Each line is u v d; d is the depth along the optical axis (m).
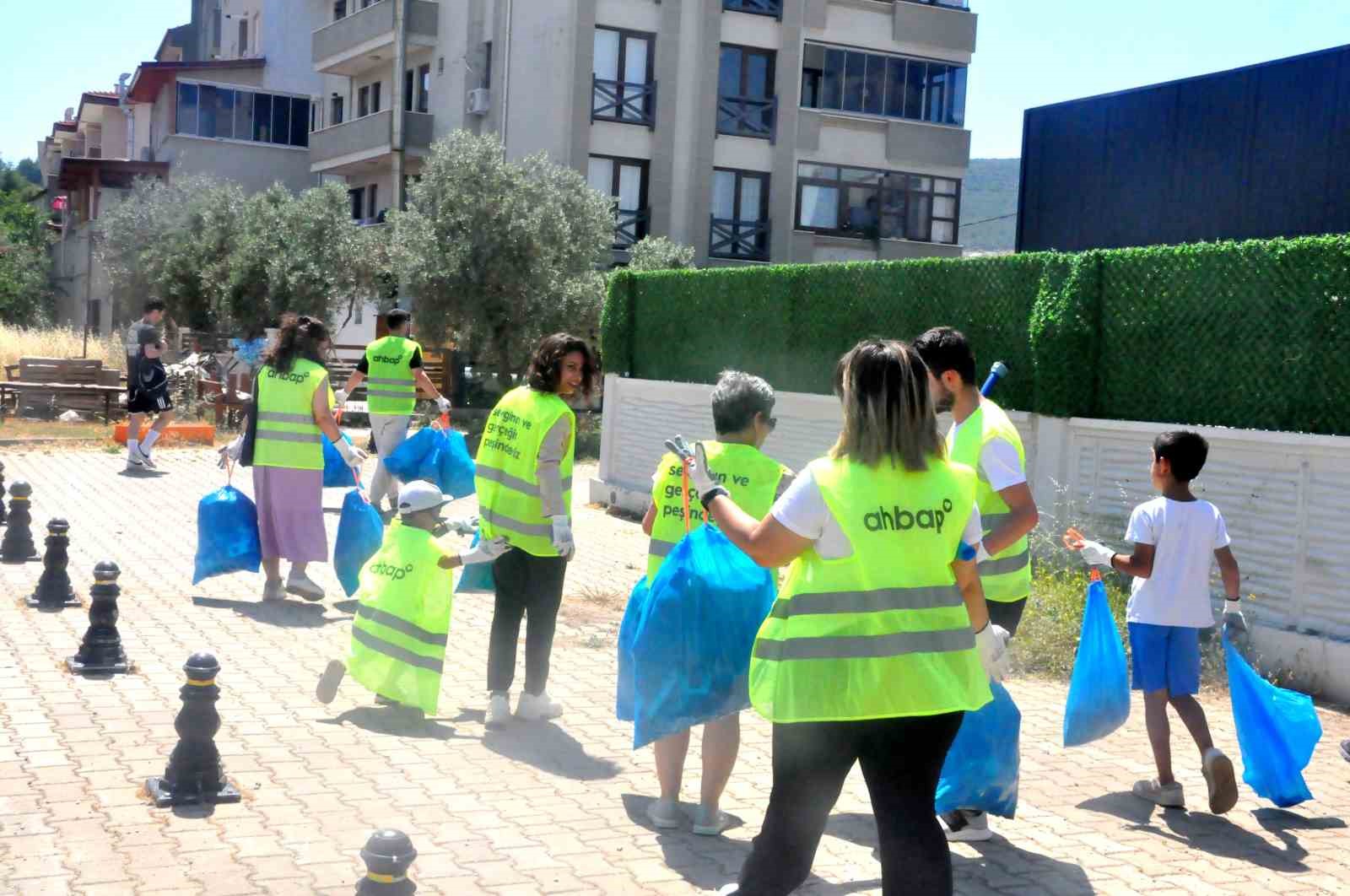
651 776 6.03
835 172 34.94
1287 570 8.40
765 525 3.86
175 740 6.10
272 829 5.08
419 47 35.75
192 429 19.97
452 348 27.55
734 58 33.41
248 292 31.22
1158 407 9.39
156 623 8.59
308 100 42.44
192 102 40.81
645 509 15.02
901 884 3.70
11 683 6.93
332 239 31.33
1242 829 5.67
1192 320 9.12
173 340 35.34
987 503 5.41
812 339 12.78
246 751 6.05
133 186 39.53
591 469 19.70
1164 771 5.94
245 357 22.42
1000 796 5.29
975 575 4.06
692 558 5.15
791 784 3.83
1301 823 5.76
